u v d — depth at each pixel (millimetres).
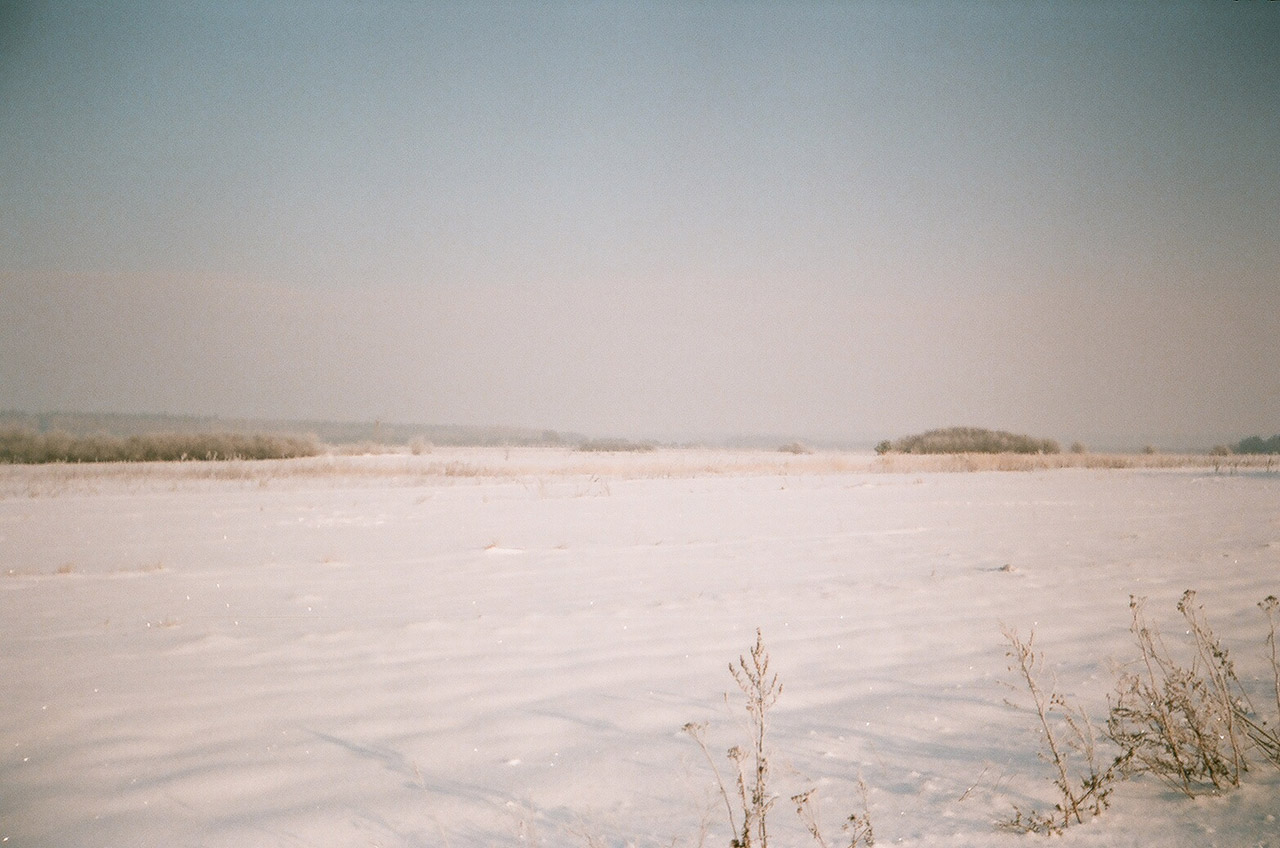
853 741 4492
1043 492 22156
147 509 17500
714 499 20188
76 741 4578
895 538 13203
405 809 3709
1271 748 4168
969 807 3631
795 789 3869
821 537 13375
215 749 4465
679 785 3928
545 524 15281
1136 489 23203
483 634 7078
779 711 5031
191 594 8930
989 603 8133
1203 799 3707
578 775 4078
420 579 9828
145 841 3418
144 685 5641
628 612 7906
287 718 4969
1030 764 4129
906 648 6488
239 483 24562
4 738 4625
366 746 4504
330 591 9094
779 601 8320
